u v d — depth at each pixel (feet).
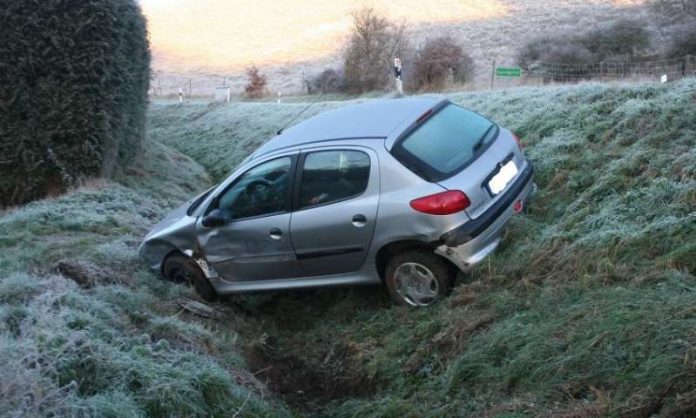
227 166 61.82
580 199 20.47
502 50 108.17
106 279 21.90
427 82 82.94
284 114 70.74
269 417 15.05
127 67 41.52
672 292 14.46
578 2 150.71
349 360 18.40
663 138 22.02
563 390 13.00
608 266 16.51
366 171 19.24
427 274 18.88
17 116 37.88
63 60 37.55
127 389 13.75
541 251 18.34
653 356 12.46
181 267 23.06
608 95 28.02
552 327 14.79
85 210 32.60
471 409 14.16
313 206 19.99
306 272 20.71
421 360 16.83
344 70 98.32
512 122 30.58
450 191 18.21
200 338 18.30
